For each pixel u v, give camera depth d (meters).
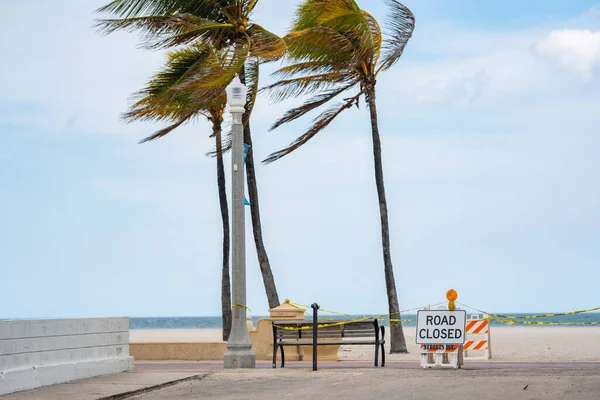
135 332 92.50
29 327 13.58
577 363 18.94
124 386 13.71
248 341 18.19
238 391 13.11
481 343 21.09
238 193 18.53
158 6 25.22
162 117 27.12
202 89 24.05
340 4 26.02
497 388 12.32
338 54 26.56
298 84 27.89
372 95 27.55
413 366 18.20
